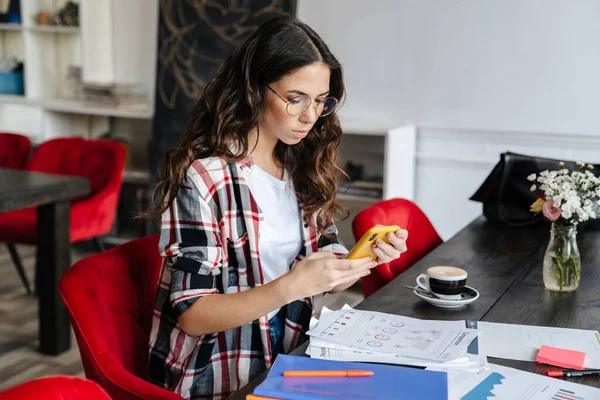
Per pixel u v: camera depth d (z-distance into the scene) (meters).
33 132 5.15
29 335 3.44
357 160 4.33
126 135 5.06
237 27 4.32
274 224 1.65
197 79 4.45
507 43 3.81
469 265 2.09
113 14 4.86
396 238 1.45
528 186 2.57
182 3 4.46
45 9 5.02
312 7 4.24
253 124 1.51
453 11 3.90
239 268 1.56
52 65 5.12
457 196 4.09
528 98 3.81
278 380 1.23
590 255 2.21
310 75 1.47
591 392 1.24
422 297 1.73
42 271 3.20
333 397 1.16
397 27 4.05
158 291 1.57
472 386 1.24
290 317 1.67
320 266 1.37
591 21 3.61
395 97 4.12
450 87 3.98
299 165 1.69
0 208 2.83
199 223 1.46
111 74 4.95
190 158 1.50
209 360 1.56
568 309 1.70
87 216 3.48
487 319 1.62
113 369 1.42
